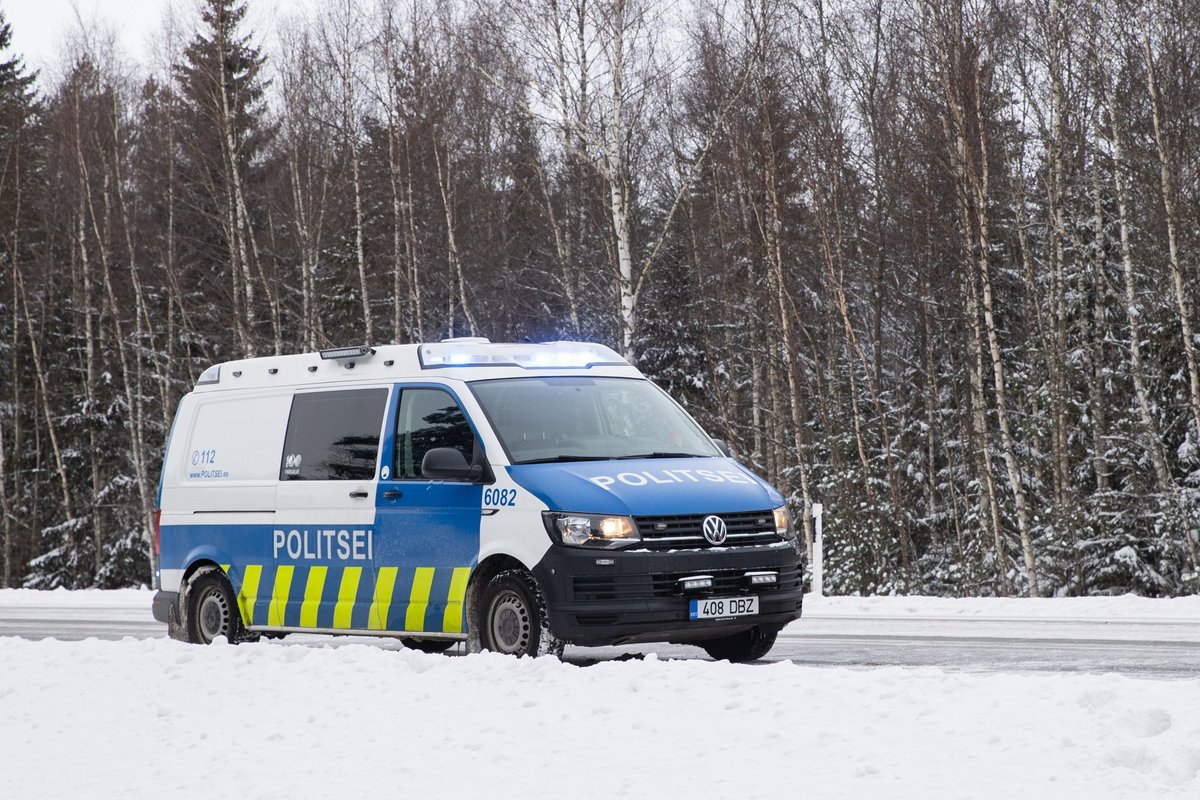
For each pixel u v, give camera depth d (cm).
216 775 845
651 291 5306
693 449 1370
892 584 3597
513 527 1255
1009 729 769
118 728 1024
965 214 3531
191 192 4897
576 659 1430
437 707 980
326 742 906
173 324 5719
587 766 778
